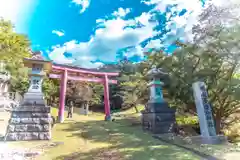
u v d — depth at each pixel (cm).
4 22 1678
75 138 948
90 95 2914
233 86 1055
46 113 948
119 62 3494
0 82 2097
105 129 1170
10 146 774
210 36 1106
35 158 667
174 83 1216
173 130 1095
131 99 2225
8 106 1884
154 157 647
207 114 939
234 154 681
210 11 1081
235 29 1023
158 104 1130
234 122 1296
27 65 1043
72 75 1769
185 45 1254
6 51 1620
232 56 1048
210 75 1130
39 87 993
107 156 667
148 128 1126
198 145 824
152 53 1366
